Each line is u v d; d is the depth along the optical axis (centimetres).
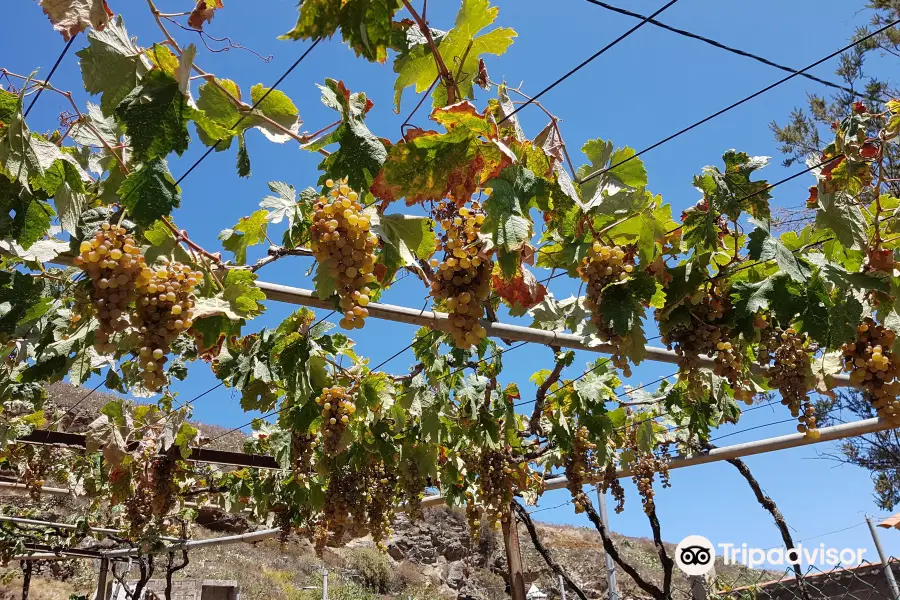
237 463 572
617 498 556
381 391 466
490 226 224
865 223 292
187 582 1232
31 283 315
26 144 250
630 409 610
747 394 292
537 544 630
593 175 276
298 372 424
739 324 295
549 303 403
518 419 613
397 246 265
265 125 263
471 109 232
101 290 208
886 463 916
